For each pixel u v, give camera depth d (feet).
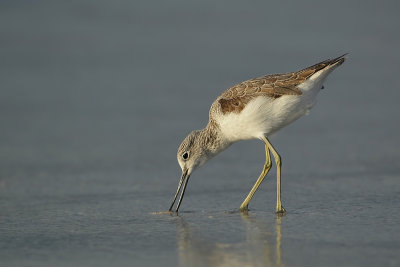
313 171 51.16
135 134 63.72
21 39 99.71
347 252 31.09
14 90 78.59
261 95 40.93
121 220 38.88
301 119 68.18
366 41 98.07
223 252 31.81
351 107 71.82
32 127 65.77
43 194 46.03
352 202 41.60
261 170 52.60
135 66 88.48
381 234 33.96
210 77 82.53
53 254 32.07
